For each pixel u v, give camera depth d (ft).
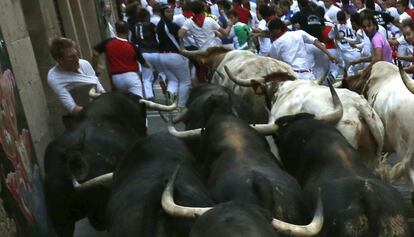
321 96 25.86
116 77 38.99
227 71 32.22
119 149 25.32
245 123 23.30
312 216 19.07
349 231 18.28
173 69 47.21
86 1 55.98
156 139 21.66
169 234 17.16
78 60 30.09
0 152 22.40
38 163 27.40
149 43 48.03
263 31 52.19
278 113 26.94
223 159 21.21
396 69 28.07
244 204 15.78
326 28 44.98
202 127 25.91
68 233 25.71
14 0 30.42
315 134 22.30
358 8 61.05
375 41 36.42
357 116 24.71
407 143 25.49
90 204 24.71
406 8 52.85
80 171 24.18
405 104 25.41
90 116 26.58
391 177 25.03
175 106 29.96
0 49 25.07
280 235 16.05
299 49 38.22
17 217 22.70
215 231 14.71
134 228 17.98
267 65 34.14
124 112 27.50
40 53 36.94
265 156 21.33
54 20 39.86
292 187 19.63
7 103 24.40
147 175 20.15
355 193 18.66
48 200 25.32
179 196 17.87
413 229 21.63
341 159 20.70
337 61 41.45
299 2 45.24
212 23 47.73
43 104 32.42
